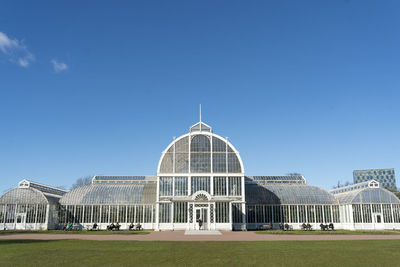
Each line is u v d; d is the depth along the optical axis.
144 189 89.62
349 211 86.62
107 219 85.19
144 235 60.41
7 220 82.25
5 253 33.53
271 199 89.56
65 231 73.00
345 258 30.59
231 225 74.44
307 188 94.00
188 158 81.69
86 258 30.16
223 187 80.12
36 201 83.06
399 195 134.12
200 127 85.19
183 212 76.19
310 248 38.25
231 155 82.19
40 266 26.11
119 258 30.19
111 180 95.75
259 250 36.19
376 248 38.38
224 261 28.73
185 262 28.16
